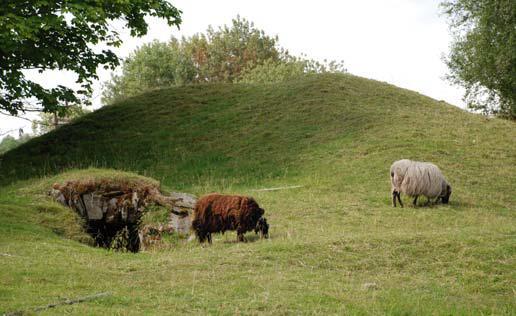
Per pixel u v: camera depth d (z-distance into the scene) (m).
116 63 24.67
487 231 13.20
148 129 28.42
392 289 9.47
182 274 10.08
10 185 20.45
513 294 9.71
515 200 18.83
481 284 10.12
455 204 18.05
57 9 20.94
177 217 15.97
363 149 23.33
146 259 11.59
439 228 15.20
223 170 23.25
